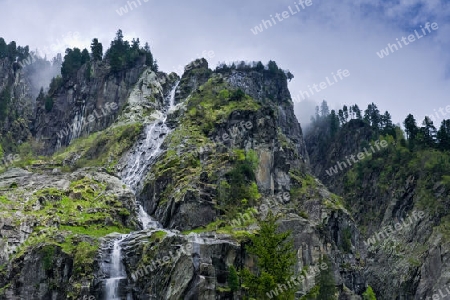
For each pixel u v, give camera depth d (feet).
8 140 514.68
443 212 447.42
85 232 286.25
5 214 285.43
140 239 274.98
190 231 294.05
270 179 374.02
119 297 255.29
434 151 520.01
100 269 259.39
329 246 333.42
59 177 361.30
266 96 603.26
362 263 407.64
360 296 352.69
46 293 252.21
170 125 429.38
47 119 547.49
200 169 344.08
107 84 538.47
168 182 343.26
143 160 393.09
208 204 310.45
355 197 553.64
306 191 404.57
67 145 516.73
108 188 344.28
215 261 257.55
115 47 581.12
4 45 610.24
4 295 248.93
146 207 341.21
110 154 410.52
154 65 583.17
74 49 604.90
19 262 259.19
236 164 346.95
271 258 221.05
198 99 459.32
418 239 447.83
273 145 400.06
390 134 593.01
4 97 545.03
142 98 506.48
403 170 524.11
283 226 311.68
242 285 248.73
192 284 243.19
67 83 569.23
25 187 336.90
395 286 422.82
